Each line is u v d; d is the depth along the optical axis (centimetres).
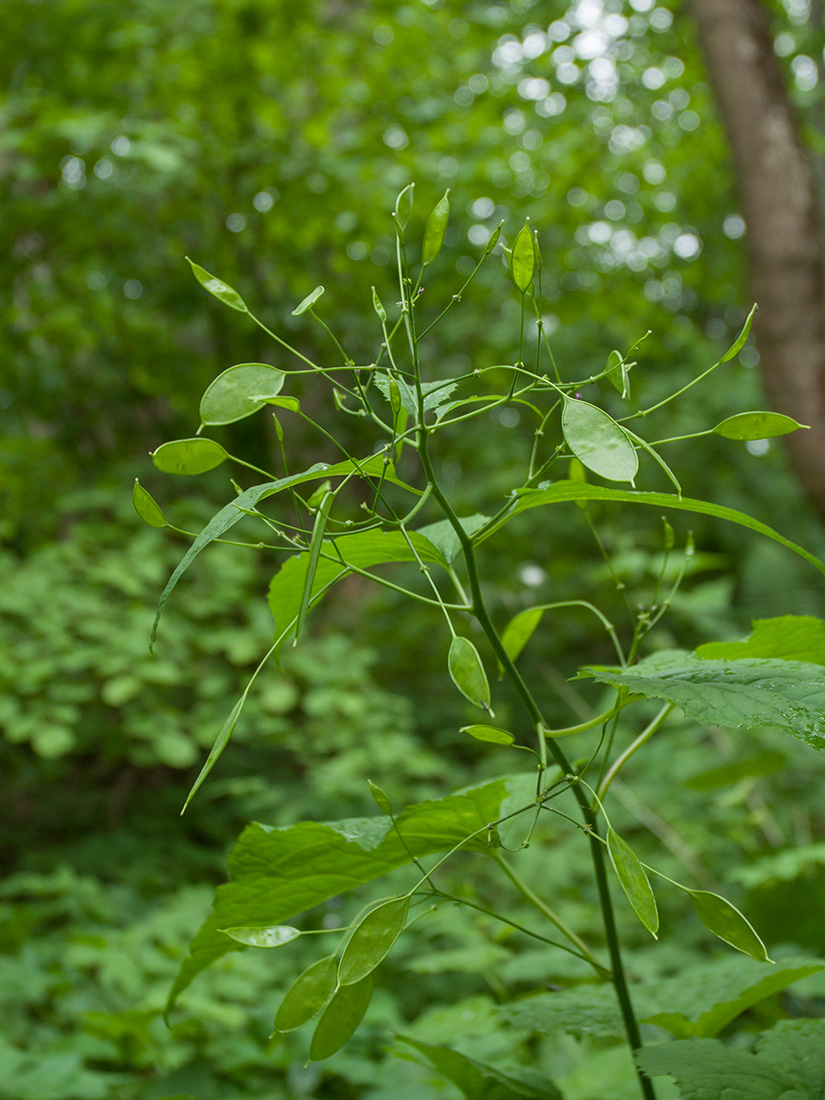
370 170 430
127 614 328
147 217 446
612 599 489
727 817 296
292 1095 182
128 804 407
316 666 351
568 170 523
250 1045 185
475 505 533
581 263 573
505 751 412
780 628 93
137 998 216
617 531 493
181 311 444
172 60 416
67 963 232
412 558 91
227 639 337
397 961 253
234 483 73
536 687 497
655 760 335
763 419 69
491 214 501
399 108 445
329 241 445
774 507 680
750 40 335
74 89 405
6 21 395
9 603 306
